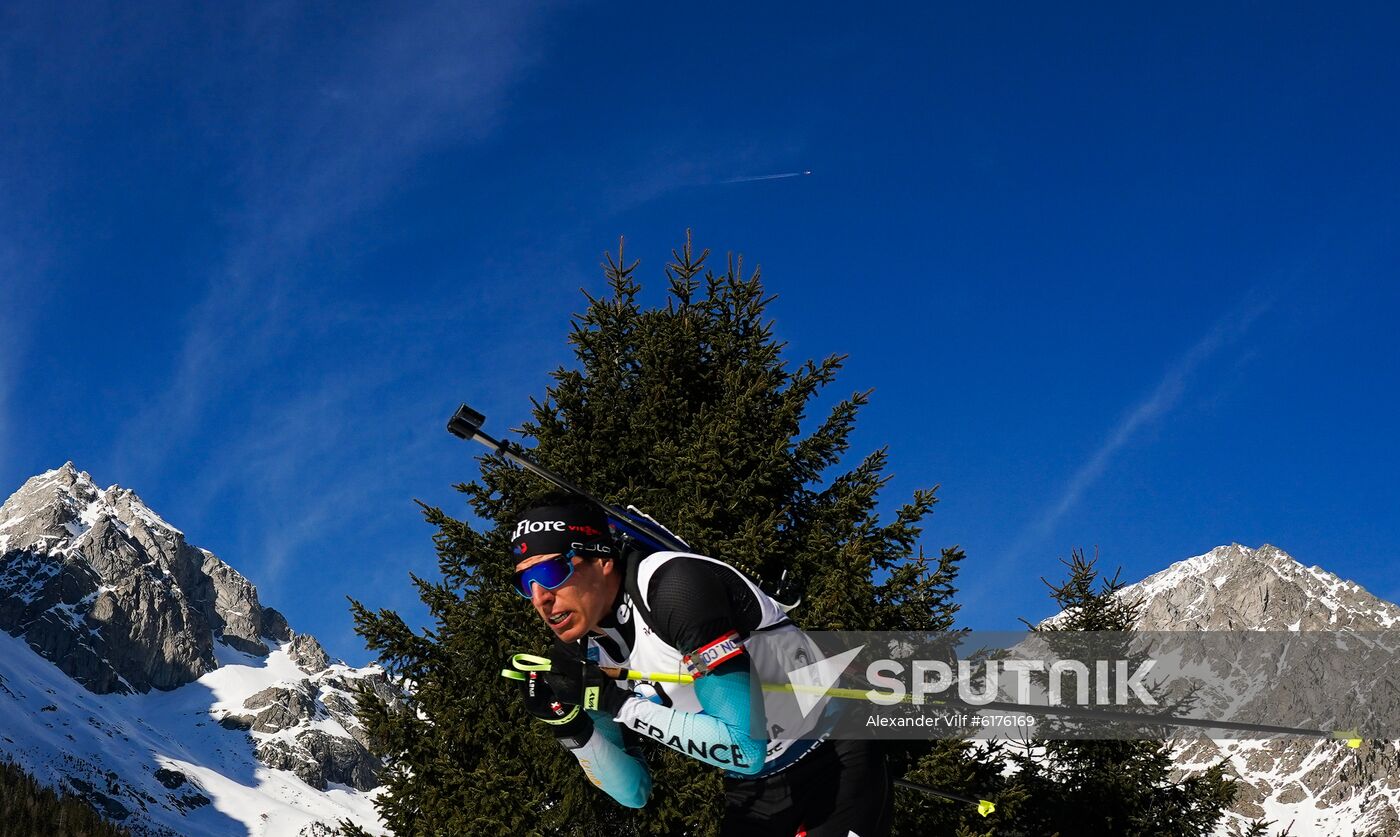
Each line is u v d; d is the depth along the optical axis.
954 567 10.90
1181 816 13.80
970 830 9.91
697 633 2.82
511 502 11.64
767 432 11.96
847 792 3.05
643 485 12.01
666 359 12.70
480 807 10.16
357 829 10.59
